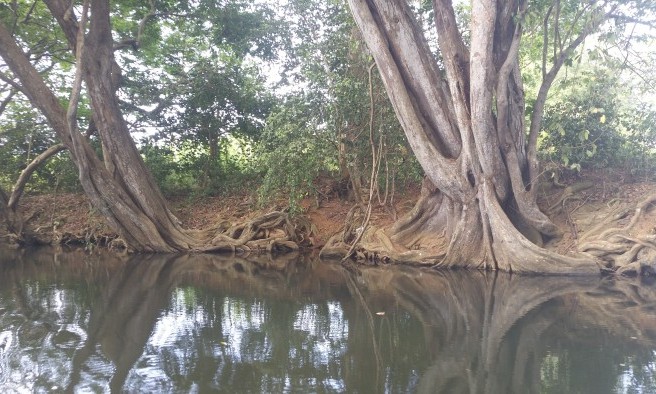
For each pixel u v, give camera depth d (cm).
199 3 1820
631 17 1134
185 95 2034
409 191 1686
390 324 722
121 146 1555
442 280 1081
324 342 637
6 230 1861
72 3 1520
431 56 1267
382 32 1236
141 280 1091
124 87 1966
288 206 1666
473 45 1088
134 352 593
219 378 511
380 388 486
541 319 739
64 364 550
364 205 1570
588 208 1274
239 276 1154
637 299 873
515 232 1143
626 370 528
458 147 1241
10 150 2016
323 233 1664
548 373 522
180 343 630
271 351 601
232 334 670
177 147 2133
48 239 1834
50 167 2042
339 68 1484
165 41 2069
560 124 1296
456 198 1245
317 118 1411
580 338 642
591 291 942
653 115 1348
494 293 934
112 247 1698
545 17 1169
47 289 977
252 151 1969
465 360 566
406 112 1227
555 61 1223
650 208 1179
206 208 1922
